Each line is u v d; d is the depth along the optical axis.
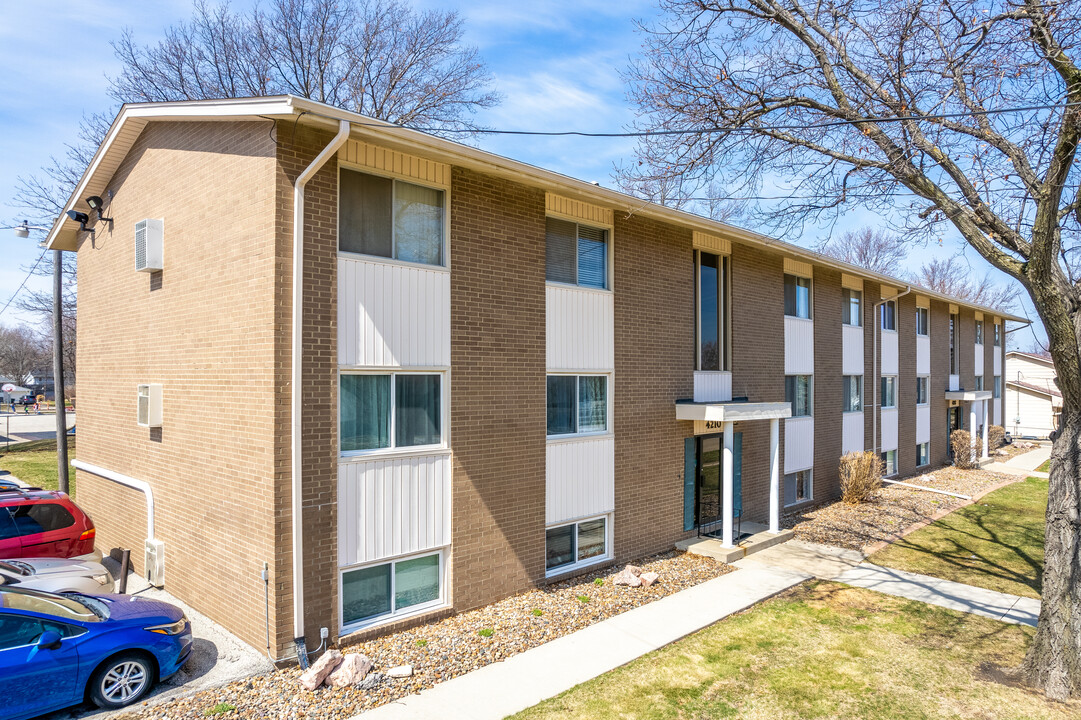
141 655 6.81
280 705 6.75
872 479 18.53
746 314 15.27
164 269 9.94
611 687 7.37
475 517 9.62
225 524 8.47
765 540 13.48
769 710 6.95
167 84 25.14
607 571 11.70
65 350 27.00
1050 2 7.19
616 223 12.08
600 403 11.91
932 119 7.59
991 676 7.83
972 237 8.21
